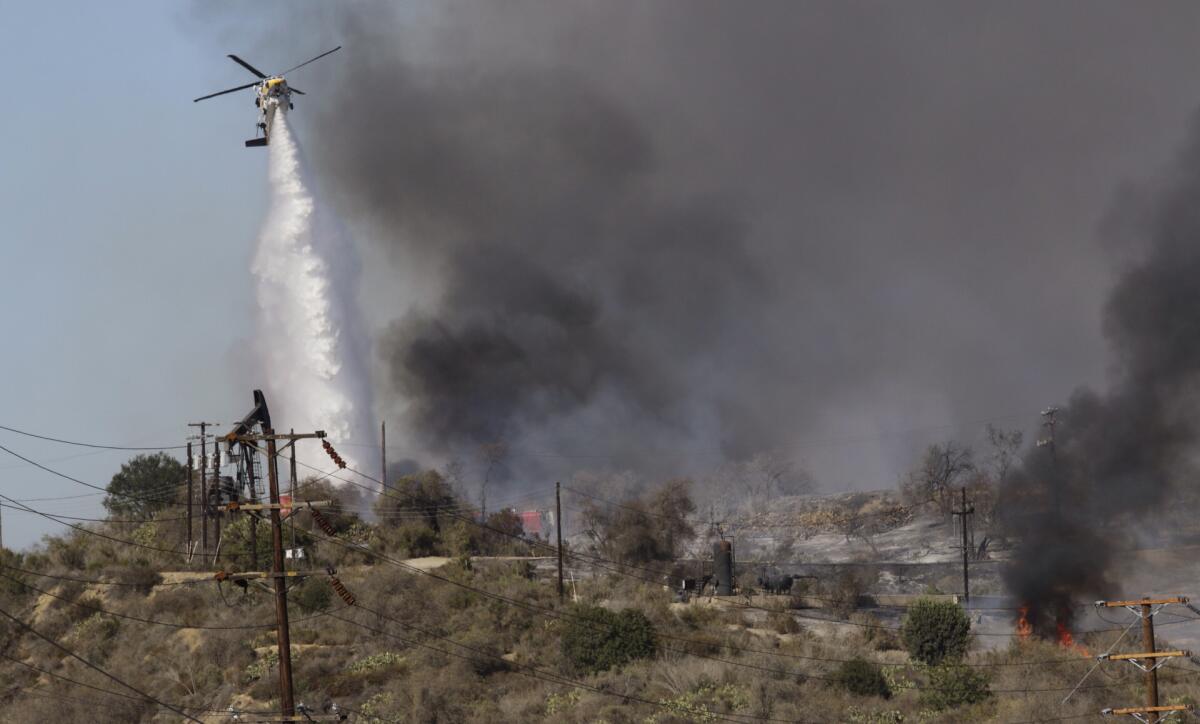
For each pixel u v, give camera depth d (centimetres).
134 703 5069
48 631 6138
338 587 2942
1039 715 4678
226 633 5847
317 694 5059
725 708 4797
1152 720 3475
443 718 4709
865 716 4794
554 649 5706
